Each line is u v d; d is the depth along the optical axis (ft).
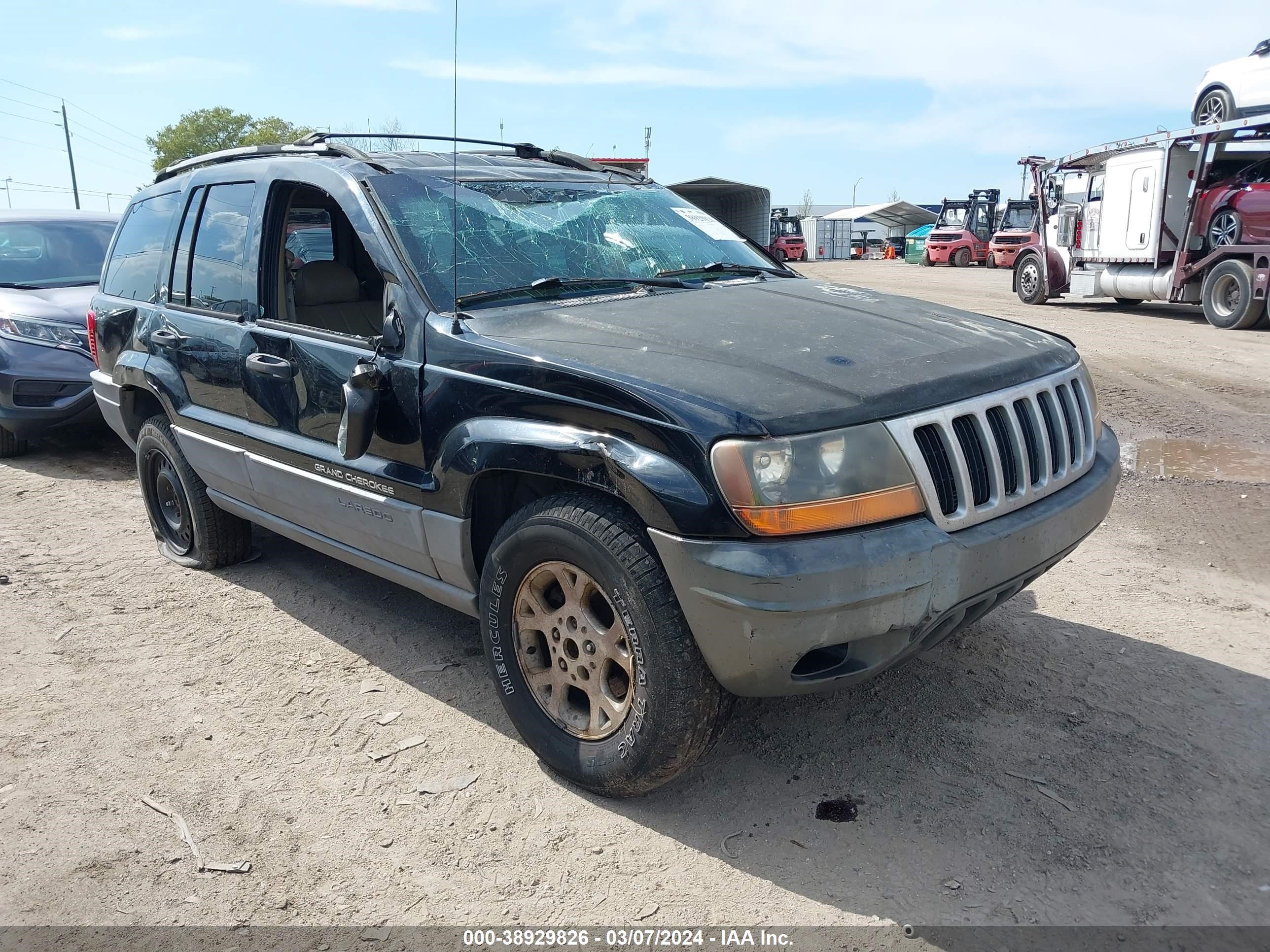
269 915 7.85
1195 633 12.46
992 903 7.73
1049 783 9.29
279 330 12.06
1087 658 11.82
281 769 9.92
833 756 9.89
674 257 12.51
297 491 11.92
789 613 7.52
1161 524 16.65
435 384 9.80
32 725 10.83
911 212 190.08
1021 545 8.63
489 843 8.70
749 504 7.57
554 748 9.39
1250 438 22.54
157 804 9.36
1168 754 9.71
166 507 16.20
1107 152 49.60
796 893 7.95
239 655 12.53
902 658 8.41
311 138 13.00
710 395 7.97
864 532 7.83
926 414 8.25
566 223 12.13
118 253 16.61
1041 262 54.29
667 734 8.35
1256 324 41.50
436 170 12.02
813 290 11.98
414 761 10.02
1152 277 47.16
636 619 8.29
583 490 8.96
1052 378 9.69
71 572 15.65
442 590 10.56
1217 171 44.68
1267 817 8.70
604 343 9.23
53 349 22.45
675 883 8.13
